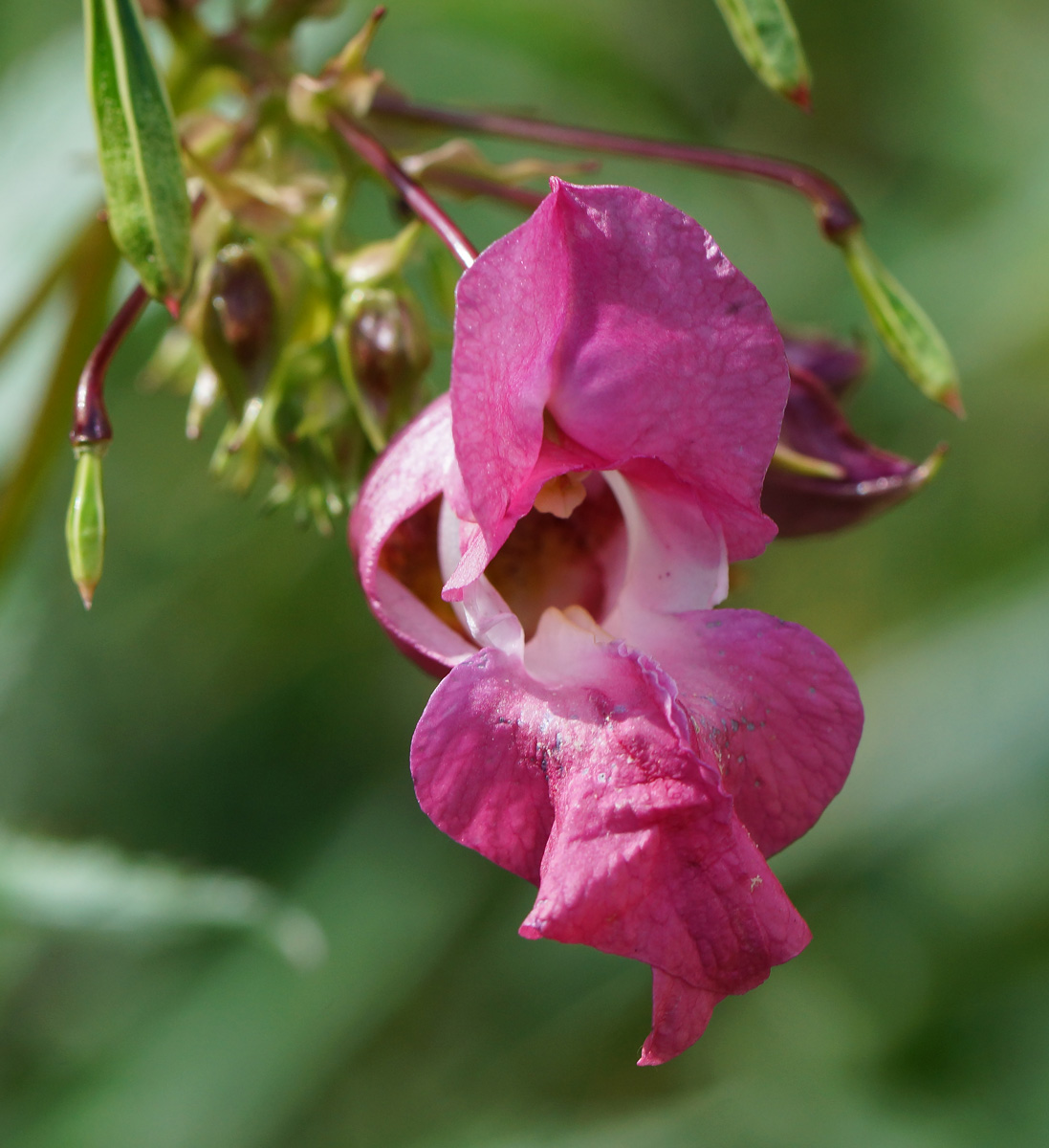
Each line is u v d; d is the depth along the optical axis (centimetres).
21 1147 32
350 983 34
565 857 19
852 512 21
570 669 19
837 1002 33
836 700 19
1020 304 32
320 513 21
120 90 20
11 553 23
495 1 29
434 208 20
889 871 33
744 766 19
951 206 35
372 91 21
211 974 34
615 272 19
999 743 32
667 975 19
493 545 19
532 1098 33
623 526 20
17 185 24
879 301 21
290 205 21
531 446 19
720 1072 34
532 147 35
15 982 34
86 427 20
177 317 20
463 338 18
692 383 19
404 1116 33
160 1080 32
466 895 36
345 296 21
